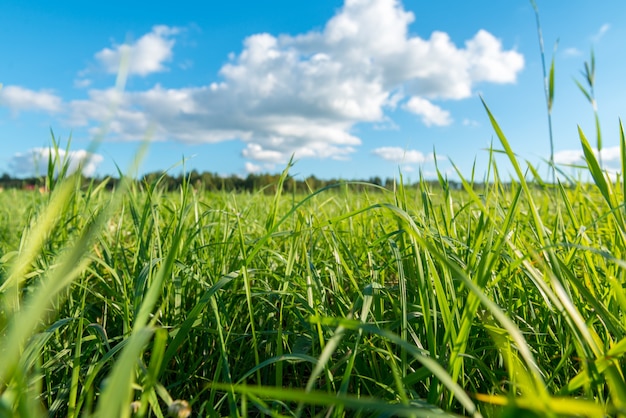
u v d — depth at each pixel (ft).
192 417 5.00
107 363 5.49
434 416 2.58
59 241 8.19
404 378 4.26
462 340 3.94
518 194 4.72
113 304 6.24
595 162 4.96
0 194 22.12
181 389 5.52
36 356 4.29
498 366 5.40
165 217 11.14
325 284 7.61
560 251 6.34
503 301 5.92
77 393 5.03
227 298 6.63
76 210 9.27
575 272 6.91
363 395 5.11
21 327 1.97
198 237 8.25
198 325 5.79
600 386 3.72
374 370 5.17
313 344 5.07
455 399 4.64
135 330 2.89
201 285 6.77
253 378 5.80
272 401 4.51
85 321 6.11
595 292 5.77
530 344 5.27
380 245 8.42
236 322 6.71
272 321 6.66
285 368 5.95
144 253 7.07
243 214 10.43
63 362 5.40
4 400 2.52
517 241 6.00
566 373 4.84
